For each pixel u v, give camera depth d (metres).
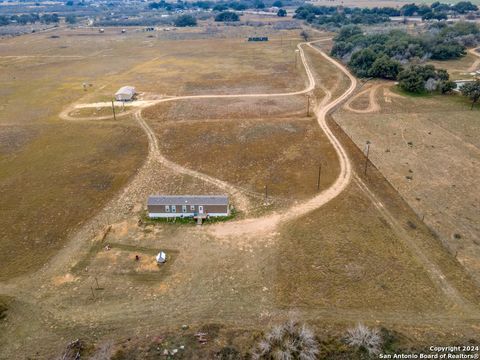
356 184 59.34
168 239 47.53
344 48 147.00
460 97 98.31
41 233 49.12
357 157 68.00
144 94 106.50
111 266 43.19
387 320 35.44
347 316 35.88
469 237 47.28
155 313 36.81
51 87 115.31
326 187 58.62
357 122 84.12
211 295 38.91
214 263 43.28
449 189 57.72
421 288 39.31
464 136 75.81
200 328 34.53
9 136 79.25
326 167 64.81
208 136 77.94
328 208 53.16
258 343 32.09
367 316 35.88
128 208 54.28
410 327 34.53
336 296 38.31
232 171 64.25
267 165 65.94
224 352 31.53
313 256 43.91
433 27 179.75
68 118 89.19
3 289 40.03
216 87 112.88
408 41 139.75
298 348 31.50
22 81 122.69
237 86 113.62
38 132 81.25
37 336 34.53
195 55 162.00
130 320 36.03
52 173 64.25
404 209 53.00
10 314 36.94
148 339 33.56
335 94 104.19
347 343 32.06
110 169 65.31
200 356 31.34
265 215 51.91
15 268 43.09
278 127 81.75
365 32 176.38
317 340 32.56
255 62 145.12
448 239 46.94
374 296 38.28
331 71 129.00
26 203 55.59
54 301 38.50
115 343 33.22
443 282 40.12
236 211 52.97
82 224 50.84
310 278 40.72
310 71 128.88
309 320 35.34
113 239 47.72
